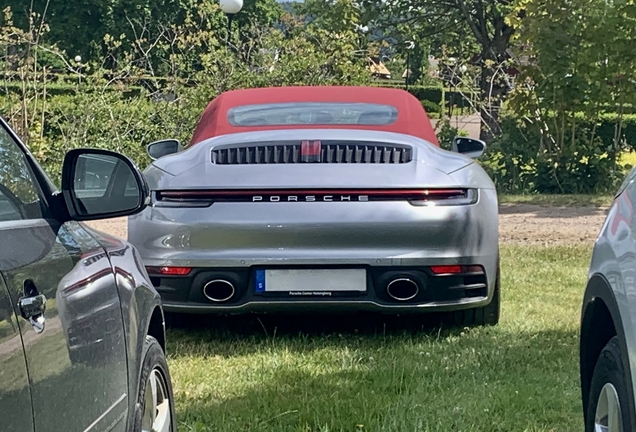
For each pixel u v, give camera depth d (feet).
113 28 148.77
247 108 22.97
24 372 7.75
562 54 53.11
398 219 18.10
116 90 57.16
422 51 135.03
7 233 8.47
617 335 9.87
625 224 10.24
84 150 10.43
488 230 18.78
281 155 18.70
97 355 9.69
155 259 18.45
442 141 61.21
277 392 15.88
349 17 90.02
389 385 16.17
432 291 18.37
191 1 122.52
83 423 9.13
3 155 9.49
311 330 20.97
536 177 55.67
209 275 18.22
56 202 10.24
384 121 22.35
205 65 57.11
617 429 9.93
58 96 56.90
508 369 17.15
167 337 20.42
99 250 10.80
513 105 55.83
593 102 53.67
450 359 17.80
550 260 30.73
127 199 10.55
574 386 15.88
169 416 12.89
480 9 99.91
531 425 13.98
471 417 14.33
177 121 56.65
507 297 24.14
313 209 18.11
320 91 23.86
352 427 14.12
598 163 54.80
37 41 56.18
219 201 18.28
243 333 20.74
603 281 10.44
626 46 52.16
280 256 18.07
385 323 21.29
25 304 8.03
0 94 55.01
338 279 18.19
